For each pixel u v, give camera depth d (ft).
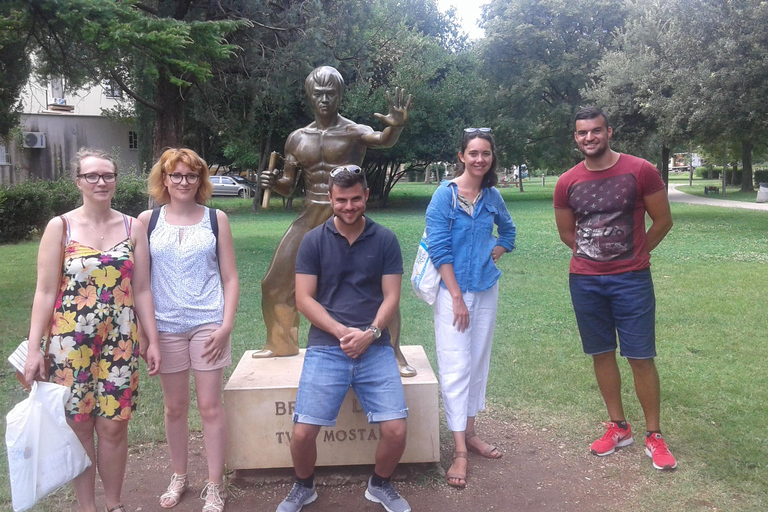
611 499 10.34
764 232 48.75
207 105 49.21
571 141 103.86
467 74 84.02
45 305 8.54
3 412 14.12
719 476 10.92
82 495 9.28
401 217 71.67
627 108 61.11
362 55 56.39
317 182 12.72
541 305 24.82
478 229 11.04
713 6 49.16
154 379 16.39
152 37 24.61
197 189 9.89
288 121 72.49
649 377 11.51
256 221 65.31
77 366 8.57
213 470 9.96
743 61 46.80
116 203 54.08
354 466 11.31
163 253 9.47
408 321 22.81
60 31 26.21
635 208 11.41
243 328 21.65
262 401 10.92
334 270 9.73
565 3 95.76
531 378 16.15
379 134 12.28
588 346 12.12
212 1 37.73
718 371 16.39
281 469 11.30
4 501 10.28
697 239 44.75
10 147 81.56
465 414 11.09
